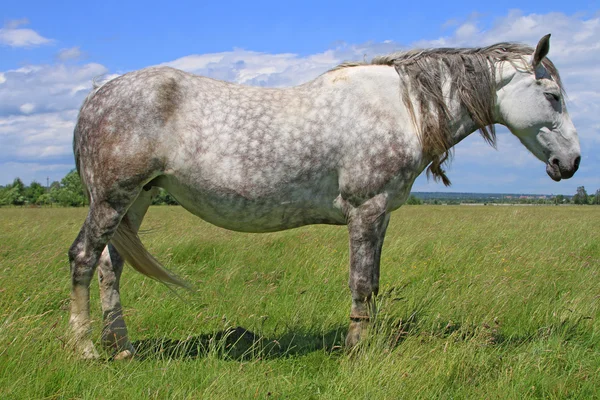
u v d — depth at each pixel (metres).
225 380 2.99
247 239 9.27
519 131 4.04
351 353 3.51
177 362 3.32
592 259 7.21
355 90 3.72
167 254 7.50
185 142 3.56
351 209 3.72
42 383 2.85
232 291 5.60
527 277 6.04
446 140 3.88
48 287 5.18
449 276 6.35
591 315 4.51
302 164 3.62
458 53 3.97
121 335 3.75
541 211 26.92
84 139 3.62
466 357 3.38
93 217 3.56
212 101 3.65
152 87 3.53
